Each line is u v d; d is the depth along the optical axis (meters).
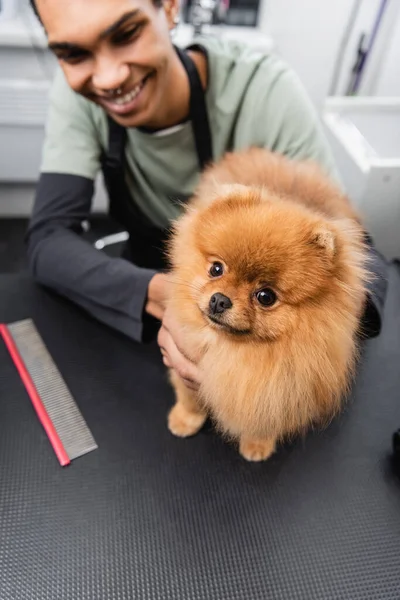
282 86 0.95
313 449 0.75
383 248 1.27
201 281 0.57
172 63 0.83
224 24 1.61
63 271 0.84
